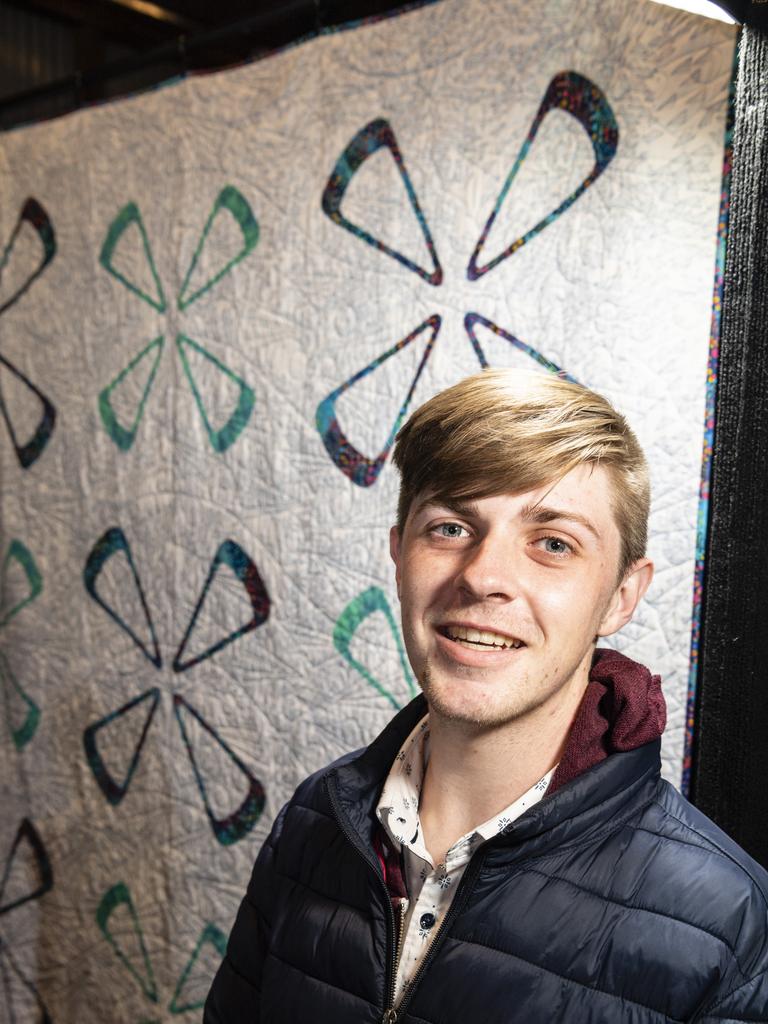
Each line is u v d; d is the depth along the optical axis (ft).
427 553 2.26
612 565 2.28
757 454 3.23
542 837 2.19
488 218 4.03
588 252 3.75
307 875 2.55
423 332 4.26
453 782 2.37
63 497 5.78
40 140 5.76
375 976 2.27
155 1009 5.48
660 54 3.53
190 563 5.21
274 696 4.89
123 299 5.43
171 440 5.25
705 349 3.46
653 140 3.56
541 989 2.09
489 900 2.20
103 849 5.70
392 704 4.46
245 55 8.27
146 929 5.50
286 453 4.78
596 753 2.29
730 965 2.06
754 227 3.24
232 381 4.97
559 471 2.15
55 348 5.76
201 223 5.06
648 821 2.25
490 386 2.24
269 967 2.50
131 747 5.53
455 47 4.10
